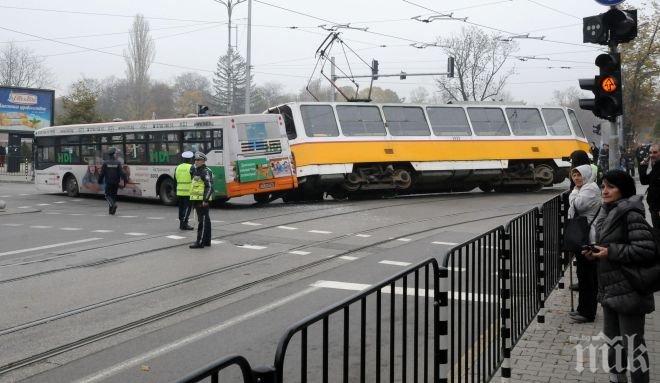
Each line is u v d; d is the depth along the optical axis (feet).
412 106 80.12
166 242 45.14
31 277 34.06
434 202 72.49
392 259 38.52
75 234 49.70
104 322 25.90
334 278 33.42
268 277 33.81
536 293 24.81
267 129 67.87
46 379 19.89
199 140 67.77
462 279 16.81
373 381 17.60
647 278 15.99
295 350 21.12
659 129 179.01
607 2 28.78
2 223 57.26
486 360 18.75
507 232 20.25
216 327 25.02
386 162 76.79
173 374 20.15
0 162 156.66
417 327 14.40
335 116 74.43
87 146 83.25
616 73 28.94
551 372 19.07
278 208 66.28
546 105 90.12
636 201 16.48
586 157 24.59
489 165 83.61
